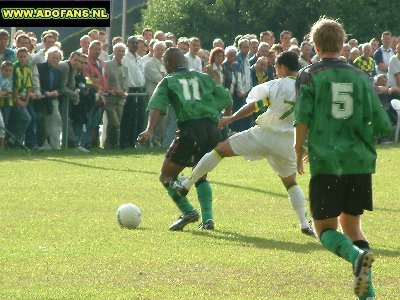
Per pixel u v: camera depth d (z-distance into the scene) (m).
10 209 22.08
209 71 36.97
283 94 18.69
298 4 71.12
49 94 35.56
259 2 71.44
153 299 13.31
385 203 24.19
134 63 38.03
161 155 35.81
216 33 73.75
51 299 13.24
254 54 43.31
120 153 36.31
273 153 18.97
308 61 40.75
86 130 37.19
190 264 15.83
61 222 20.25
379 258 16.64
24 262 15.83
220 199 24.41
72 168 30.88
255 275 15.02
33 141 35.88
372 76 45.28
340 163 12.72
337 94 12.80
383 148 41.06
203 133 19.31
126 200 23.84
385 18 71.00
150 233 18.97
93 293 13.61
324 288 14.14
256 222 20.77
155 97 19.27
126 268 15.46
